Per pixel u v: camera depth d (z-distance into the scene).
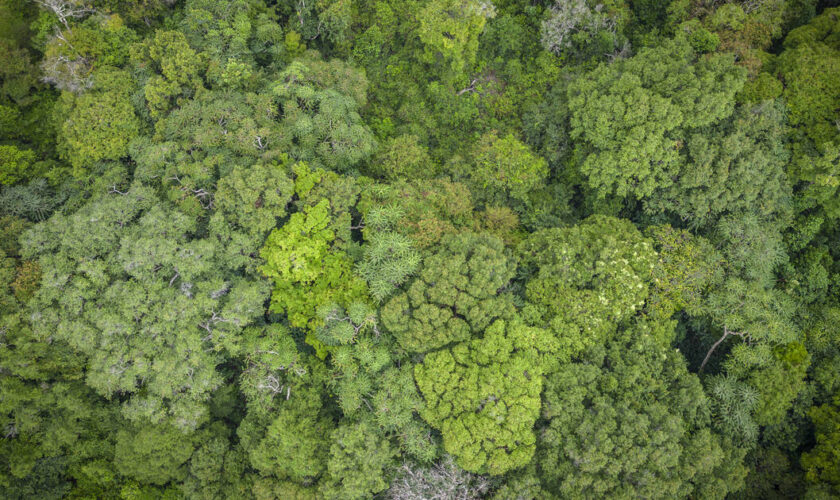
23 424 22.48
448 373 22.64
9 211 26.44
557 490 22.53
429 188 28.27
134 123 27.56
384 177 30.30
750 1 32.06
